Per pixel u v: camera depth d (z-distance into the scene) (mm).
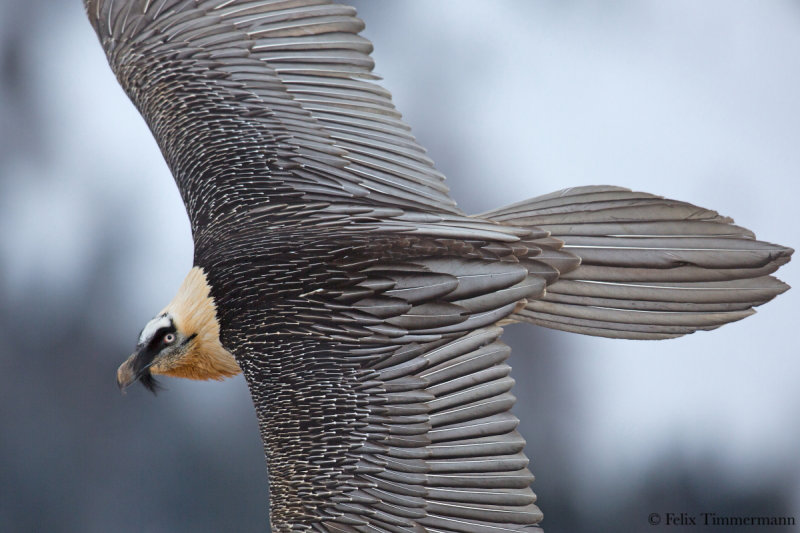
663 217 17547
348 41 17656
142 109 17766
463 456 17422
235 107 17688
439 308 17453
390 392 17438
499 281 17453
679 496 25234
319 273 17516
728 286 17516
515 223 17562
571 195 17578
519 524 17406
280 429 17469
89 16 17859
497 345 17438
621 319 17531
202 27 17766
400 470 17422
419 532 17422
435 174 17578
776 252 17500
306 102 17656
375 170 17594
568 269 17531
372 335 17469
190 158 17688
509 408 17422
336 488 17438
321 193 17594
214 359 17641
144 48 17797
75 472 25719
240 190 17625
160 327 17672
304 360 17484
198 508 25250
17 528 25156
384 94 17625
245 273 17562
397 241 17516
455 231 17516
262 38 17703
